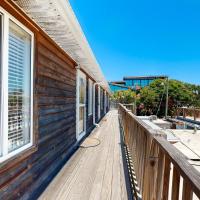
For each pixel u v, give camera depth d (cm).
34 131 281
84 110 722
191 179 102
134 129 390
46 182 331
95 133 788
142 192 255
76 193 295
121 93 2953
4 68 209
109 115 1645
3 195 213
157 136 198
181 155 137
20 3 219
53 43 361
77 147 561
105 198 282
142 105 2450
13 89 237
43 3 217
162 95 2364
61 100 430
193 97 2509
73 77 550
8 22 214
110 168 398
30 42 270
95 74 801
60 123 425
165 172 162
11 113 233
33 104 278
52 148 373
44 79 327
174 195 135
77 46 383
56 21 264
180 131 1138
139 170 293
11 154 225
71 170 387
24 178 261
